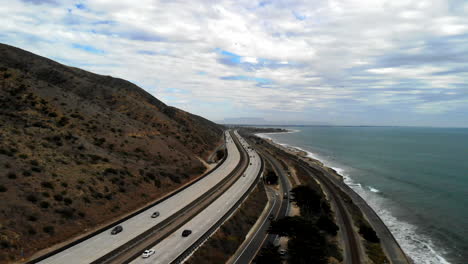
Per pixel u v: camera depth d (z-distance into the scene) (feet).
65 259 85.81
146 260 89.35
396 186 263.70
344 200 208.13
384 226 165.78
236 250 113.70
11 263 78.79
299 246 103.40
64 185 119.55
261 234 131.03
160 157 218.18
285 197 196.65
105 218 118.73
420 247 141.18
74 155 150.00
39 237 91.50
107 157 168.25
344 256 121.80
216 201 158.71
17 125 152.25
